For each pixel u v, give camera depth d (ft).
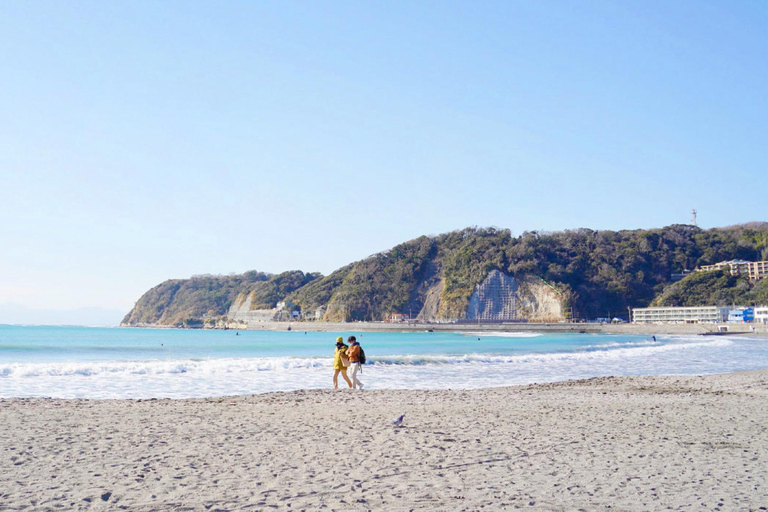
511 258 629.92
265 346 189.67
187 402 51.98
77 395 62.95
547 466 26.37
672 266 643.04
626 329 458.09
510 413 44.75
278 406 48.60
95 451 28.78
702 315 512.63
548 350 176.86
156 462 26.53
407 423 38.99
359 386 68.85
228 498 20.72
